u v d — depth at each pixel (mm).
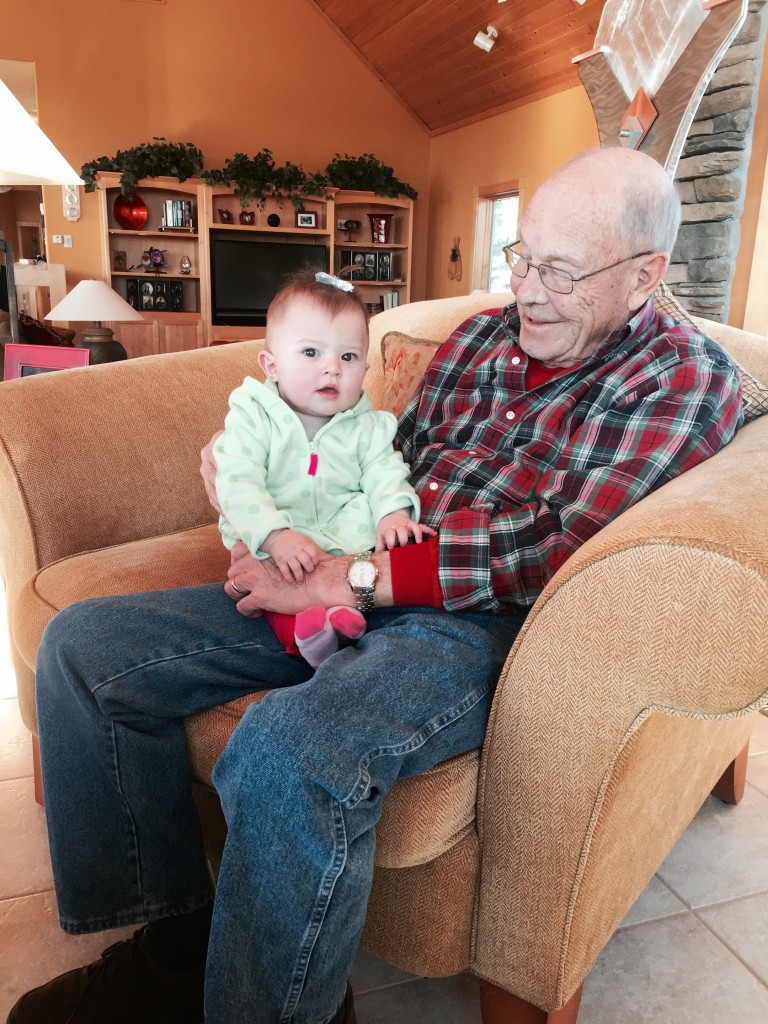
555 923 845
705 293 3777
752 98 3469
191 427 1521
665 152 1872
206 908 975
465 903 893
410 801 813
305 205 6977
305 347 1093
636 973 1118
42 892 1231
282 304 1111
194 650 962
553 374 1212
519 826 842
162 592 1095
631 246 1098
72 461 1354
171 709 938
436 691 842
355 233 7379
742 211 3627
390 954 931
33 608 1180
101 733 916
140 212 6543
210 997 782
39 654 1002
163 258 6711
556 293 1114
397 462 1182
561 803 809
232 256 6699
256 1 6602
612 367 1127
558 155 5738
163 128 6605
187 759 958
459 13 5492
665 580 696
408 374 1474
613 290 1117
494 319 1352
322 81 6945
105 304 4590
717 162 3607
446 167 7199
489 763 856
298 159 7039
